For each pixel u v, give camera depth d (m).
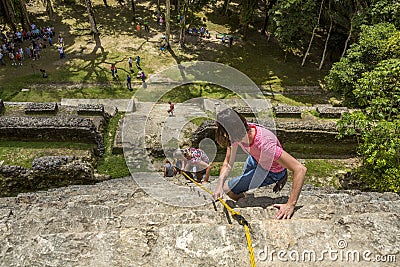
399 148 11.03
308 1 22.78
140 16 31.20
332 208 4.20
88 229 3.71
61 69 23.83
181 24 26.17
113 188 7.02
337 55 27.91
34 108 15.38
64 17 30.23
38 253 3.20
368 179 11.69
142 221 3.82
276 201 4.61
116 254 3.19
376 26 18.05
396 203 4.38
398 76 11.80
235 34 29.81
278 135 14.29
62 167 10.78
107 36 27.95
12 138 13.05
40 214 4.31
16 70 23.50
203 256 3.18
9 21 27.08
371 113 12.15
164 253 3.21
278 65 26.47
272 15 26.22
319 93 23.77
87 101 21.03
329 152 14.42
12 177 10.57
